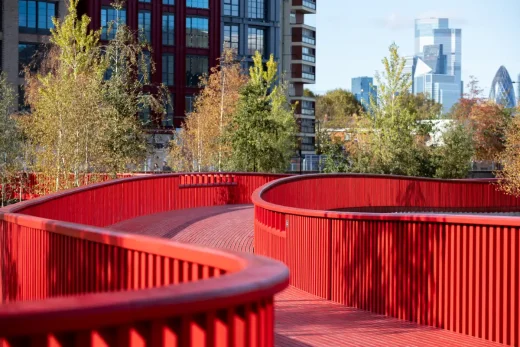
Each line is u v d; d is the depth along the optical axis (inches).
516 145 1255.5
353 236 394.6
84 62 1323.8
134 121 1117.7
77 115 956.0
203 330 125.3
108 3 2330.2
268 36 2746.1
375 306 378.0
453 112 3326.8
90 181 994.1
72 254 283.1
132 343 117.8
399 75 1635.1
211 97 1779.0
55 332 106.0
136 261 219.0
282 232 480.7
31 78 1523.1
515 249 311.6
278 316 360.5
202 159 1664.6
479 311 324.5
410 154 1642.5
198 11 2536.9
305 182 917.8
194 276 177.6
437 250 343.9
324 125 4060.0
